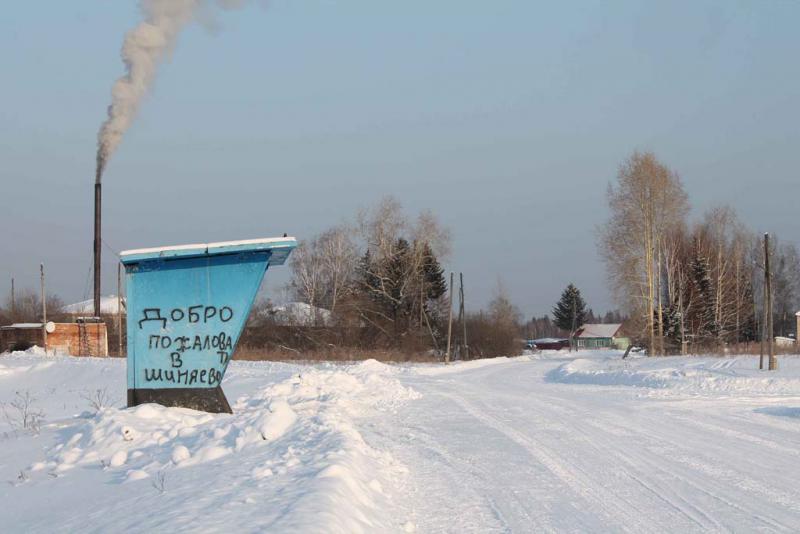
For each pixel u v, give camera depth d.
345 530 5.88
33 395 27.22
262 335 64.88
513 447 12.62
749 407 19.41
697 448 12.49
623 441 13.30
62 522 7.19
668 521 7.75
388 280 73.69
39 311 87.62
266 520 5.96
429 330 74.94
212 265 13.77
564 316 146.25
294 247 13.73
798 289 91.75
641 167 53.12
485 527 7.45
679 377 29.36
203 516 6.32
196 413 13.20
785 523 7.66
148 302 13.83
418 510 8.10
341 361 52.47
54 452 11.57
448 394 24.12
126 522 6.57
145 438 11.53
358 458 9.48
